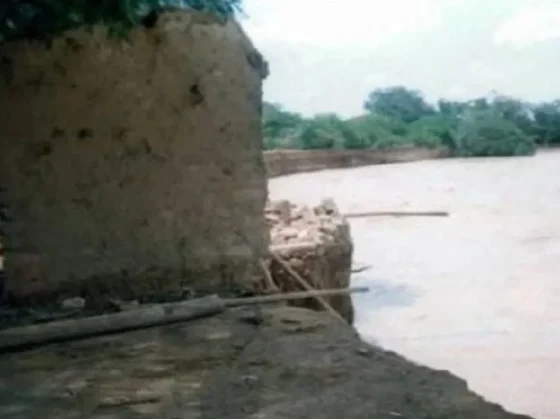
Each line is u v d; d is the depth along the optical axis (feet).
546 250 37.86
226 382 13.82
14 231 19.24
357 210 44.52
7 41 18.78
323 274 24.98
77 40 18.90
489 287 33.63
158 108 19.61
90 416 12.57
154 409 12.75
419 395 12.82
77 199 19.39
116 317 17.31
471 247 39.63
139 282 19.85
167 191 19.88
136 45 19.26
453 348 26.73
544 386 23.38
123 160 19.53
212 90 19.98
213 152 20.18
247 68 20.38
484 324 29.17
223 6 20.16
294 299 21.61
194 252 20.21
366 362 14.69
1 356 15.92
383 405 12.41
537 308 30.42
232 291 20.45
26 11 18.34
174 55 19.53
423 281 34.04
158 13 19.33
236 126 20.36
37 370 14.96
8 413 12.81
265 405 12.64
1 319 17.98
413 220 44.50
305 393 13.10
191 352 15.66
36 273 19.34
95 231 19.54
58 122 19.11
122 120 19.42
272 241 24.95
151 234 19.85
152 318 17.61
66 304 19.01
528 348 26.55
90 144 19.33
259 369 14.43
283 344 15.94
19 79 18.88
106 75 19.20
